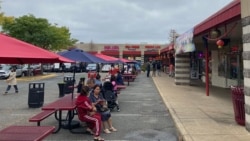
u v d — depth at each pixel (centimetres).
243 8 845
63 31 4822
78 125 946
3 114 1182
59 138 827
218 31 1293
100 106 896
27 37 3912
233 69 2062
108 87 1265
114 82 1410
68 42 4997
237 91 913
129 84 2722
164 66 5194
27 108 1341
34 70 4156
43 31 4062
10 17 2670
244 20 840
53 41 4222
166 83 2683
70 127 911
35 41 4003
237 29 1501
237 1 912
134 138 829
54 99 1661
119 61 3112
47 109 884
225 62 2214
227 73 2181
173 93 1820
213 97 1612
